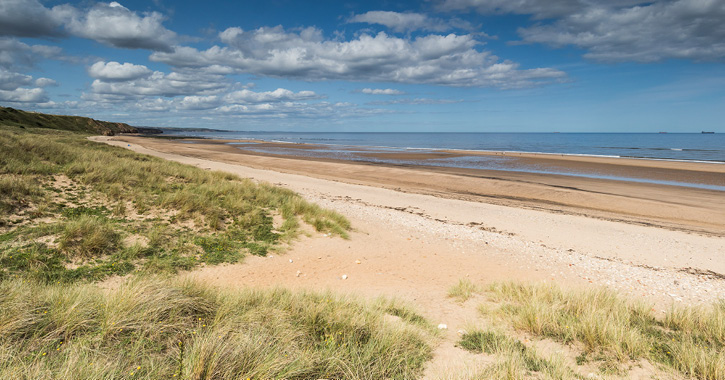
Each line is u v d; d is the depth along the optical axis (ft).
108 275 24.07
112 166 47.09
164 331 13.93
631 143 351.87
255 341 12.85
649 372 14.21
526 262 37.81
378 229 47.34
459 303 24.50
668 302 27.53
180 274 26.23
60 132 228.43
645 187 91.76
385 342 15.01
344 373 12.41
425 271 33.42
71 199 35.42
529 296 24.25
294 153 206.59
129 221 33.55
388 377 12.96
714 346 15.85
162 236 31.71
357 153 208.64
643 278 33.37
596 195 79.51
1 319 12.48
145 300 15.49
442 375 13.34
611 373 14.08
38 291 16.34
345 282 28.66
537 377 13.25
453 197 78.33
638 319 20.59
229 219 39.47
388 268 33.50
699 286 31.65
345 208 57.47
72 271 23.67
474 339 17.31
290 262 32.14
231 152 199.00
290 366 12.14
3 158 39.22
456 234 47.06
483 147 281.74
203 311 16.81
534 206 70.23
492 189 88.79
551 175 113.70
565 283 31.14
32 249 24.72
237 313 16.60
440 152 216.95
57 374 9.96
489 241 44.68
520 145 314.55
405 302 22.93
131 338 13.07
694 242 46.62
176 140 346.13
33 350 11.56
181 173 54.75
